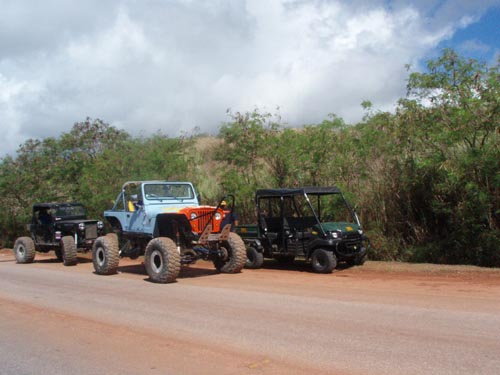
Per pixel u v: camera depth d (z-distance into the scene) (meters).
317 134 14.86
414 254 13.40
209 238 10.98
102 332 6.58
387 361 4.95
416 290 8.81
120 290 9.91
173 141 19.11
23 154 23.09
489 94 11.25
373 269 11.78
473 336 5.71
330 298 8.26
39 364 5.34
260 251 13.10
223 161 17.12
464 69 12.02
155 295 9.16
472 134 12.04
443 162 11.96
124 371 5.00
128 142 20.61
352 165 14.75
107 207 19.12
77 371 5.06
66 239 15.16
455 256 12.91
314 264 11.85
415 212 14.14
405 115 13.05
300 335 6.02
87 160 21.94
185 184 12.55
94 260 12.70
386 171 14.38
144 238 12.00
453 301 7.68
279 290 9.25
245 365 5.03
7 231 25.20
